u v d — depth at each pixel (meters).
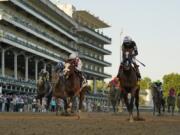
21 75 81.31
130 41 17.83
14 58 69.19
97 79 126.12
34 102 50.91
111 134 10.66
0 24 65.31
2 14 62.28
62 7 115.69
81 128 12.92
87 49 119.56
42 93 35.91
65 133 10.87
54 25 90.62
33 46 73.62
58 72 25.03
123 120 19.73
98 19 125.25
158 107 34.59
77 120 19.00
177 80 148.25
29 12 75.94
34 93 71.69
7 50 67.75
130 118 18.27
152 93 34.97
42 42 85.00
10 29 69.31
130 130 12.23
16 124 14.84
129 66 17.44
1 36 60.22
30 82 70.38
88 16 121.38
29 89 69.56
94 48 120.44
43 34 81.56
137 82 18.03
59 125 14.50
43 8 88.88
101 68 128.88
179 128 13.58
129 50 17.81
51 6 89.44
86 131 11.63
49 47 90.19
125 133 11.02
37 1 83.06
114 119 21.12
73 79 21.25
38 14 80.44
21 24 70.06
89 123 16.20
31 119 19.55
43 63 85.56
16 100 49.09
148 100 129.62
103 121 18.22
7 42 62.19
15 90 63.69
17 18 68.56
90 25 129.25
